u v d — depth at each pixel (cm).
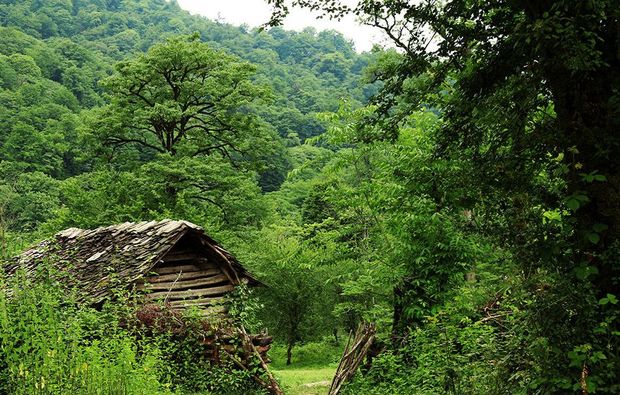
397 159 1335
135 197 3084
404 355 1178
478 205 766
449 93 966
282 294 2803
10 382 768
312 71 14225
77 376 761
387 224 1398
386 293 1536
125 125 3359
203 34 15962
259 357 1199
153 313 1242
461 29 803
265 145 3606
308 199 3747
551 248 664
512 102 704
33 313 846
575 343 615
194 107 3281
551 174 715
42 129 6194
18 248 1312
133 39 13112
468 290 1220
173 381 1174
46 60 8725
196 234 1461
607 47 650
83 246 1698
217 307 1441
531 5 669
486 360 773
